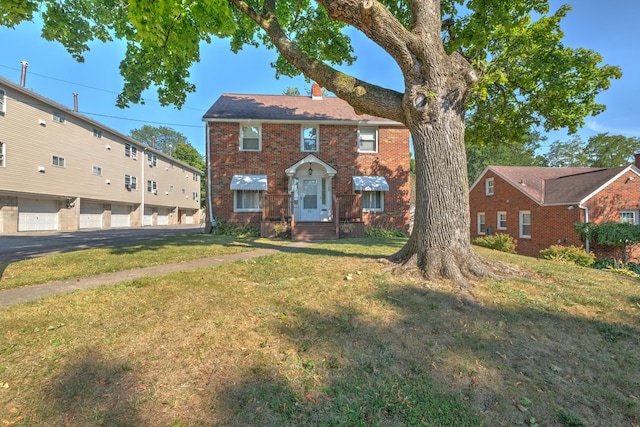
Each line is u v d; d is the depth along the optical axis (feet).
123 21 21.52
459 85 15.75
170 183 102.53
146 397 7.04
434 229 15.38
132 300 12.21
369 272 15.75
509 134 32.86
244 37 28.68
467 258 15.29
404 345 9.36
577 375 8.29
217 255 23.30
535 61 27.40
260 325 10.35
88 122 66.69
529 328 10.38
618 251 44.29
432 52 15.30
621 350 9.29
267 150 46.01
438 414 6.95
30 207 55.98
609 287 14.48
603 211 45.85
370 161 47.39
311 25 27.48
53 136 58.75
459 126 16.05
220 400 7.08
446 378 8.07
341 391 7.53
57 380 7.43
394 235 45.09
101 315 10.82
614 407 7.25
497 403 7.32
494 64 27.94
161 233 50.26
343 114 48.93
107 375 7.68
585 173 53.36
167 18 16.15
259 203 45.75
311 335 9.83
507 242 42.83
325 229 39.06
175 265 19.17
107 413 6.56
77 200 64.28
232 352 8.81
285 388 7.54
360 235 40.78
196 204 123.24
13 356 8.29
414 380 7.97
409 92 15.49
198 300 12.30
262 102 52.31
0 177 49.39
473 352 9.09
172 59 20.49
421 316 10.99
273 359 8.62
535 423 6.81
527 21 25.58
